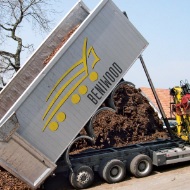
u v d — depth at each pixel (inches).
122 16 386.6
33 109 342.0
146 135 569.0
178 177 403.5
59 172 381.7
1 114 399.5
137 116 577.6
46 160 344.5
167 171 434.0
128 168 414.9
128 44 392.2
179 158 430.0
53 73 350.0
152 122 592.7
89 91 371.2
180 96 463.5
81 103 366.6
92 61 371.9
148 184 382.6
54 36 426.3
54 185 394.0
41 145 346.9
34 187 342.6
